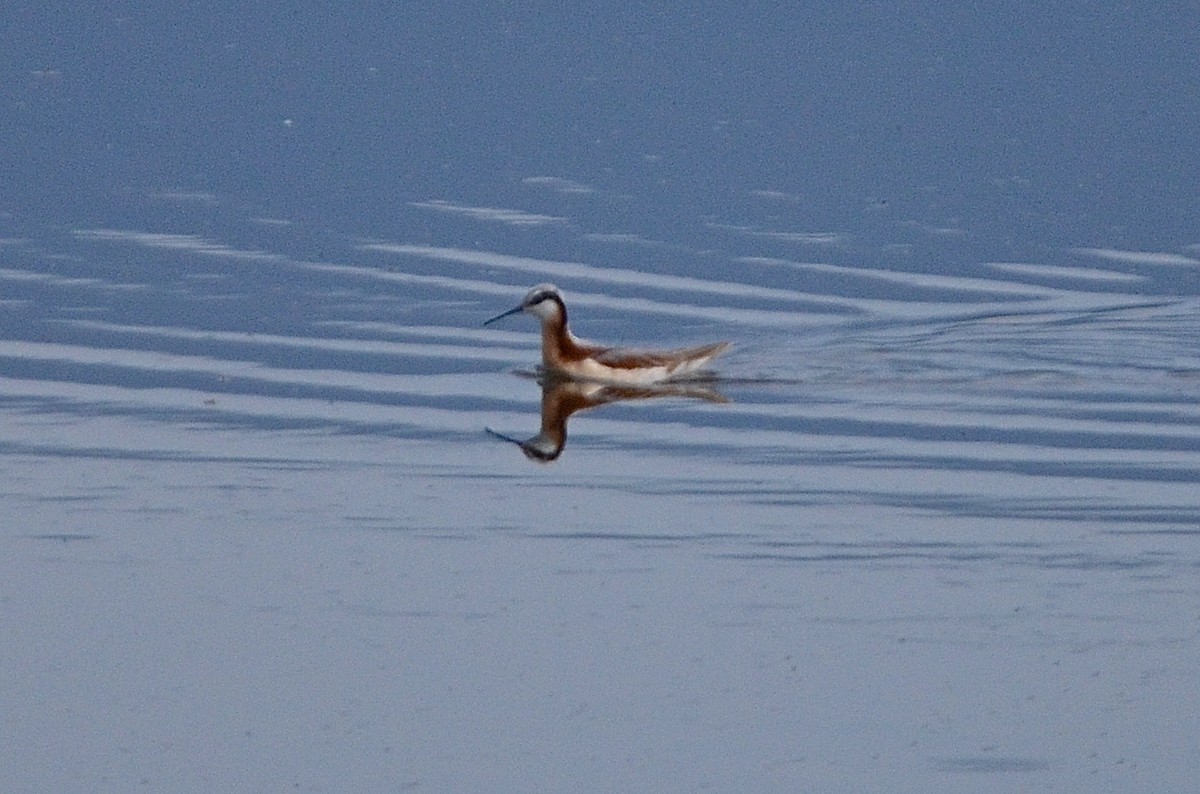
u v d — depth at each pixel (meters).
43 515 15.85
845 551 15.20
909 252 25.00
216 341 20.94
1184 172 28.86
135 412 18.61
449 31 38.03
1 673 13.08
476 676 13.02
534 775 11.78
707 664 13.20
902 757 11.98
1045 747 12.09
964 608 14.09
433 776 11.77
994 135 31.08
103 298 22.38
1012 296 23.28
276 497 16.33
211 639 13.56
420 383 19.81
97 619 13.88
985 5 40.91
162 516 15.84
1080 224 26.31
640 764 11.91
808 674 13.05
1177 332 21.83
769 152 29.86
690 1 40.88
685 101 33.03
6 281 22.98
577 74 34.81
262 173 28.34
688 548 15.23
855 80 34.72
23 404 18.80
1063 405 19.19
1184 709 12.54
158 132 30.70
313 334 21.28
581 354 20.19
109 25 38.03
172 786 11.66
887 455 17.58
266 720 12.45
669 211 26.66
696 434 18.25
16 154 29.25
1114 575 14.69
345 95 33.16
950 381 20.00
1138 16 39.97
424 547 15.23
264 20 38.78
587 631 13.70
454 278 23.56
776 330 21.97
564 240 25.19
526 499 16.34
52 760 11.96
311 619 13.88
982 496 16.44
